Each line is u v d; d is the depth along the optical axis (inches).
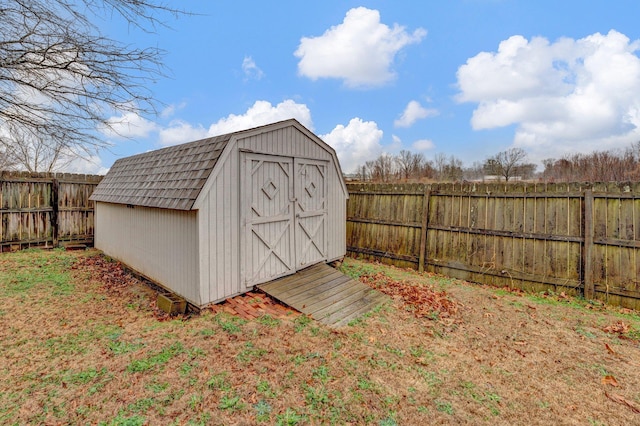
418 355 139.4
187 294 187.0
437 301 205.5
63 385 111.3
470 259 255.6
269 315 176.2
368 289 221.8
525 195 231.0
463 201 260.7
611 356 140.6
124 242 267.6
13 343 141.6
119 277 247.8
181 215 189.2
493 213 245.3
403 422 98.5
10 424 92.9
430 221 278.4
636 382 121.8
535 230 226.5
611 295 199.0
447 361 135.1
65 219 354.0
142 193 233.0
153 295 211.5
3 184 314.3
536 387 118.3
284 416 99.2
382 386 116.1
